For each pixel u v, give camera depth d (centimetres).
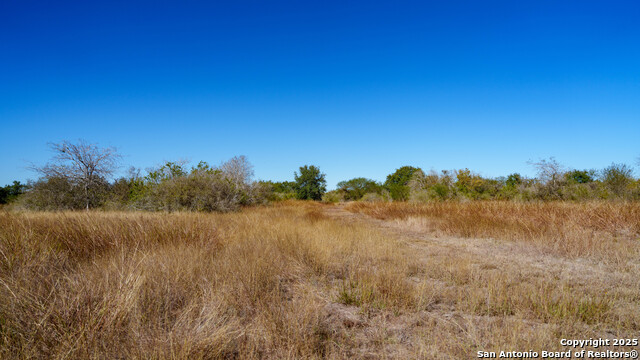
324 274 527
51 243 553
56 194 1540
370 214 2025
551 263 614
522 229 940
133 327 290
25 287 339
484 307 387
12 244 484
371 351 290
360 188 5106
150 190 1473
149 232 709
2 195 2647
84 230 664
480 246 825
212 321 308
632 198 1468
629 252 662
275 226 953
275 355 277
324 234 870
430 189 2372
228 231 864
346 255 693
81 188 1608
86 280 374
